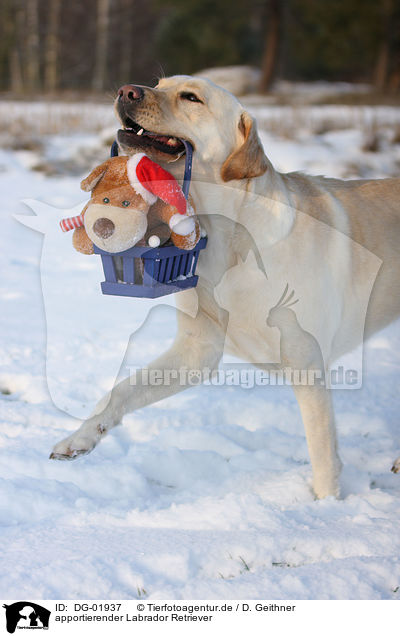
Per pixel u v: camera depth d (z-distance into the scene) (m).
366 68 32.66
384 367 4.63
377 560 2.42
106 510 2.81
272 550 2.52
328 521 2.75
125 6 34.56
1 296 5.80
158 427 3.73
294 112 16.94
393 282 3.32
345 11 26.58
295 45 29.11
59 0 33.44
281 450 3.52
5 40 32.66
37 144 13.38
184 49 29.91
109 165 2.48
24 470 3.13
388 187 3.43
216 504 2.80
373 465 3.39
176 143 2.74
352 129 15.60
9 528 2.64
